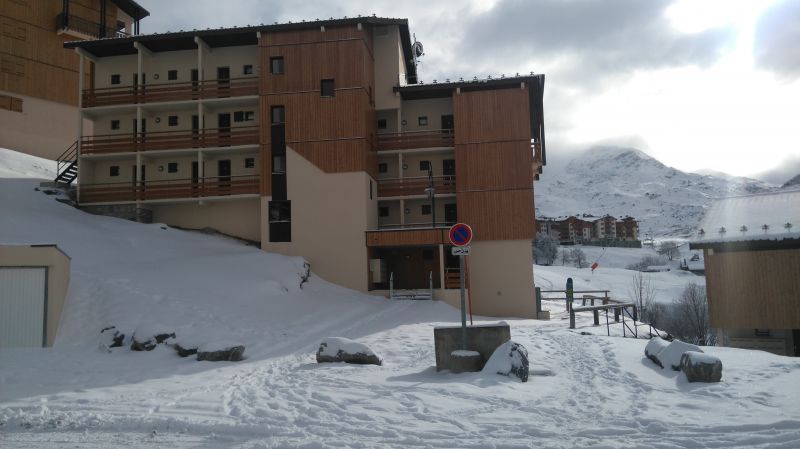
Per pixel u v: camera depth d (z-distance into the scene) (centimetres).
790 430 716
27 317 1638
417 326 2047
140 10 5106
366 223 3073
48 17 4609
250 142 3275
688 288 6950
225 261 2658
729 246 2109
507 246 3180
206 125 3412
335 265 3064
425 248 3372
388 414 860
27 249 1652
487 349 1223
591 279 9488
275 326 2009
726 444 673
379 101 3406
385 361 1416
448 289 3023
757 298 2059
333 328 2047
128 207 3312
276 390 1060
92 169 3478
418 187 3406
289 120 3167
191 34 3275
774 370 1101
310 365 1355
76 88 4741
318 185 3117
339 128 3138
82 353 1544
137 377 1238
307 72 3186
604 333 1916
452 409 882
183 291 2153
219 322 1923
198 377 1233
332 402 945
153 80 3481
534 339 1664
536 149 3588
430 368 1273
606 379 1100
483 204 3216
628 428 751
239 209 3331
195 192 3281
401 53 3619
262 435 770
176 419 832
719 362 1024
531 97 3491
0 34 4334
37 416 872
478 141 3259
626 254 14900
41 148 4491
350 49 3177
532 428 763
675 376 1095
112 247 2631
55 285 1689
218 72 3431
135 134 3369
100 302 1908
